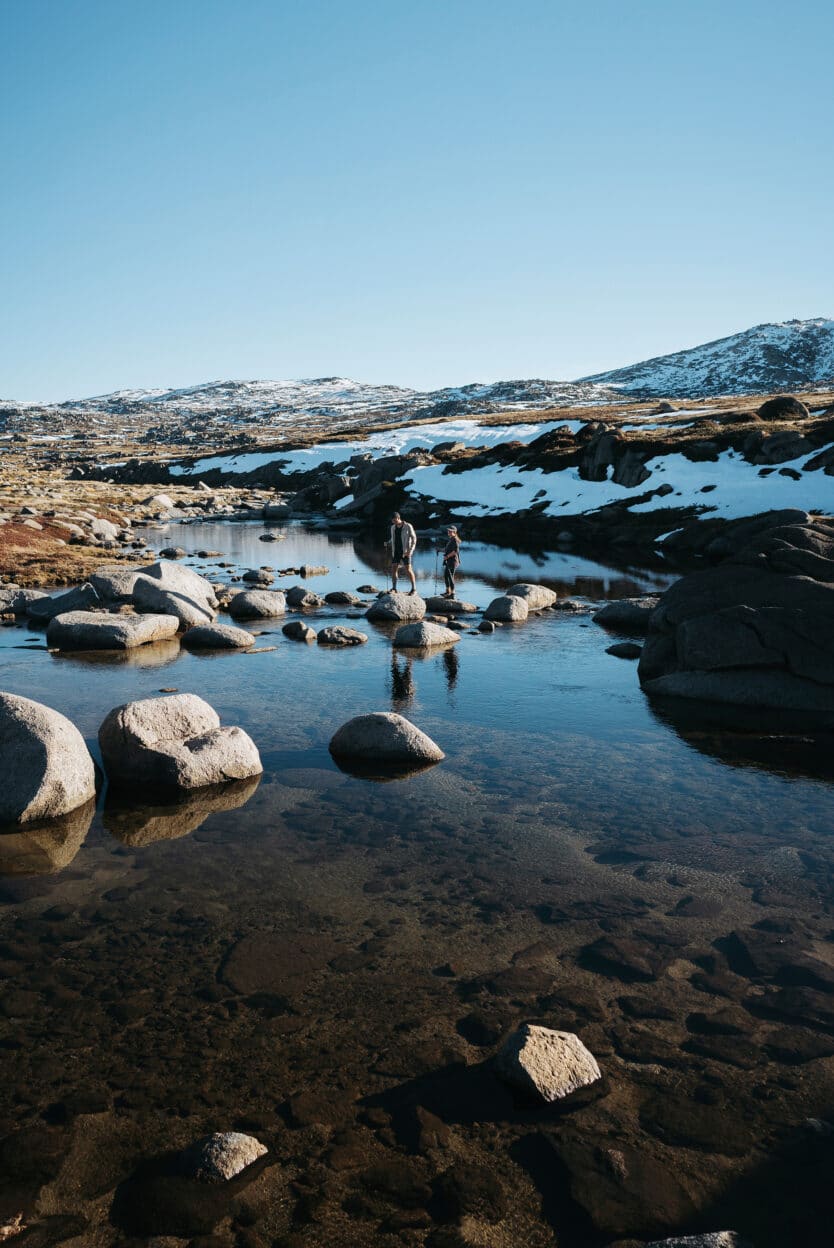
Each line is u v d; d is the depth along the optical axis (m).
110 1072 4.44
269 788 8.77
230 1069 4.47
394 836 7.56
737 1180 3.75
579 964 5.51
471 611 20.72
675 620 13.62
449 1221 3.52
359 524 49.12
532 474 48.41
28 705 8.34
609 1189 3.69
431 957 5.59
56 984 5.23
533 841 7.49
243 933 5.87
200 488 76.06
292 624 17.75
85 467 103.75
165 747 8.74
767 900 6.42
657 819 8.02
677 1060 4.58
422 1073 4.45
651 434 48.28
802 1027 4.87
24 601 20.42
